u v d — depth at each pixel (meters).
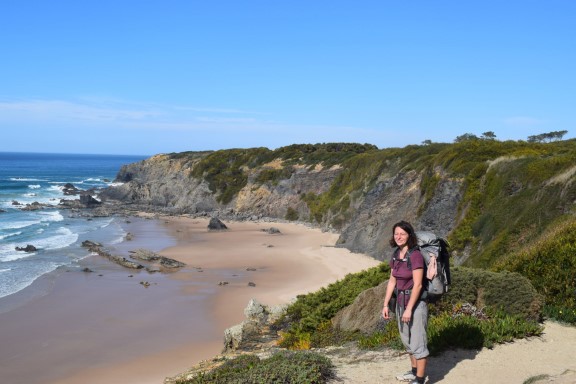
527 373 7.40
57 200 96.56
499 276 10.54
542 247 13.23
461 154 43.50
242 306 30.66
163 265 42.50
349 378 7.65
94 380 19.78
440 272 6.68
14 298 31.30
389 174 65.12
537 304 9.96
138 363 21.56
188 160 112.75
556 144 46.16
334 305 14.57
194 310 29.78
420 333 6.77
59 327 26.28
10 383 19.58
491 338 8.73
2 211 78.38
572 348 8.49
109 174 193.50
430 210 41.53
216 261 45.31
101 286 35.12
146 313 29.08
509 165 36.19
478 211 36.25
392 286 7.02
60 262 42.53
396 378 7.41
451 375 7.42
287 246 54.22
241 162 98.62
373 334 10.52
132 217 80.12
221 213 85.44
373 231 49.38
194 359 22.00
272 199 84.75
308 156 91.00
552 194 29.47
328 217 71.75
